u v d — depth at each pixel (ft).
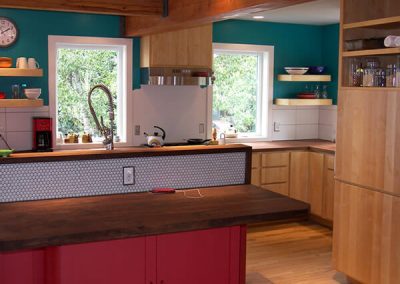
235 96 22.09
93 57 19.51
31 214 9.18
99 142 19.44
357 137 13.37
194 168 11.52
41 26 18.20
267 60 22.02
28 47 18.10
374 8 13.83
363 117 13.15
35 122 17.90
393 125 12.27
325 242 18.16
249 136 22.22
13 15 17.80
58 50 18.92
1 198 9.97
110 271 8.99
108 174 10.76
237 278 10.12
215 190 11.34
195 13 13.65
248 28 21.50
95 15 18.93
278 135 22.57
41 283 9.04
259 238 18.56
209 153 11.63
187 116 20.71
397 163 12.23
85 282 8.84
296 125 22.91
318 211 20.02
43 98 18.40
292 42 22.41
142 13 14.99
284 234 19.06
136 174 11.01
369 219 13.15
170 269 9.47
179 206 9.87
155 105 20.12
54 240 7.91
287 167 20.27
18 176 10.05
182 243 9.52
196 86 20.76
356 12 13.65
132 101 19.74
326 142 21.89
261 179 19.85
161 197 10.60
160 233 8.64
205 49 19.62
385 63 13.24
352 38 13.73
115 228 8.35
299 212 9.79
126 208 9.68
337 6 17.44
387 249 12.65
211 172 11.71
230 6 12.09
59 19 18.43
